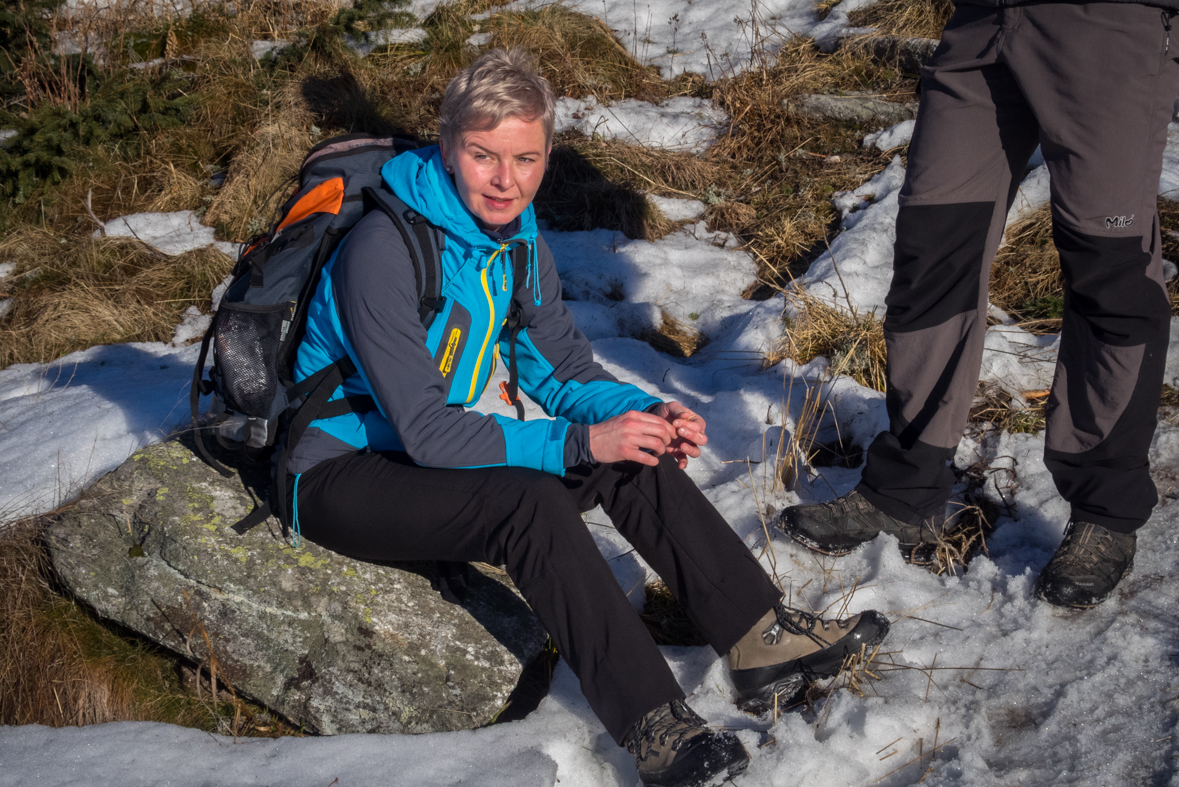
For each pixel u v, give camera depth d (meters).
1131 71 2.11
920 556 2.73
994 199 2.39
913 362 2.50
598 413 2.37
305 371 2.23
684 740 1.89
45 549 2.68
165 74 6.45
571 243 4.93
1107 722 2.13
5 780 2.11
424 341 2.08
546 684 2.47
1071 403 2.45
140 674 2.52
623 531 2.25
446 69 6.36
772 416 3.49
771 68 6.07
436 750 2.15
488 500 2.03
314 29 6.61
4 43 6.13
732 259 4.77
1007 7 2.21
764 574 2.20
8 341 4.38
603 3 7.21
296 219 2.21
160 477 2.62
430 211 2.08
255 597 2.37
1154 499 2.45
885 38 5.94
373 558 2.29
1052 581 2.44
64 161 5.46
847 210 4.92
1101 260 2.27
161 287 4.74
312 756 2.15
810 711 2.27
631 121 5.90
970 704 2.24
